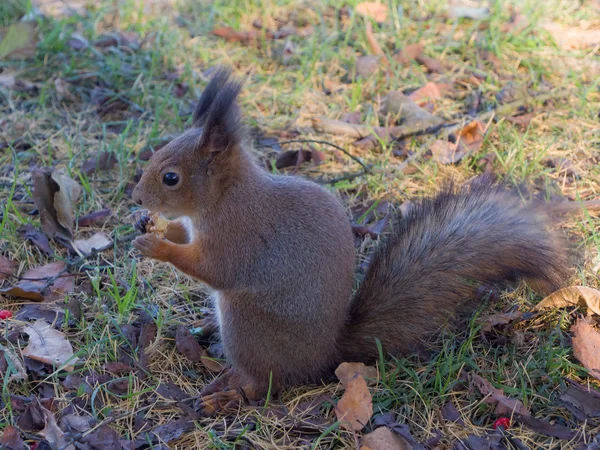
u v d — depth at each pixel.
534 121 1.31
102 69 1.40
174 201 1.05
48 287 1.12
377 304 1.07
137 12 1.55
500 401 1.03
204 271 1.05
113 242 1.17
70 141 1.29
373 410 1.03
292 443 1.02
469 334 1.09
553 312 1.10
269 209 1.05
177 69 1.41
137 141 1.28
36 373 1.06
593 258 1.14
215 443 1.01
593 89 1.36
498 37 1.45
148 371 1.07
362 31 1.47
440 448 1.01
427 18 1.54
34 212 1.20
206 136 1.04
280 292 1.04
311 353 1.05
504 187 1.10
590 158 1.26
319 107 1.35
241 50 1.45
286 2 1.58
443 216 1.09
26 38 1.41
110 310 1.11
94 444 1.01
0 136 1.29
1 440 1.00
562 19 1.52
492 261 1.07
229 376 1.06
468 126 1.29
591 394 1.03
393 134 1.30
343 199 1.23
